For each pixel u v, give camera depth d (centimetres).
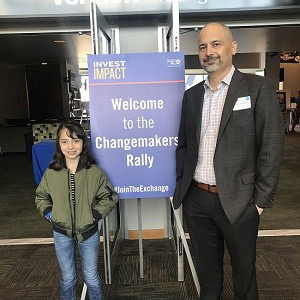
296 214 390
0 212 423
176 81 198
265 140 155
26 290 245
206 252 190
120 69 197
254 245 171
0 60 909
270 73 1122
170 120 200
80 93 987
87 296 233
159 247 313
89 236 185
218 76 165
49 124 720
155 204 328
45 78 1076
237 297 183
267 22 312
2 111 1001
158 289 242
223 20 312
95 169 185
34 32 315
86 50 745
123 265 279
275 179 157
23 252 305
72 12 285
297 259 278
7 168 719
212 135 169
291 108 1270
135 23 305
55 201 179
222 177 163
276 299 225
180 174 192
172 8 217
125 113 200
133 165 204
